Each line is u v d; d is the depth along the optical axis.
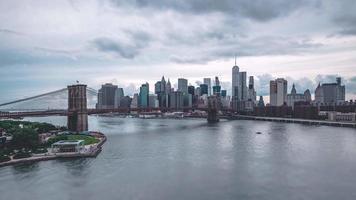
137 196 94.50
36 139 164.88
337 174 116.75
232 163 134.75
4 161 132.00
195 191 98.56
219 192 97.56
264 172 119.69
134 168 126.38
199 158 145.75
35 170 122.44
